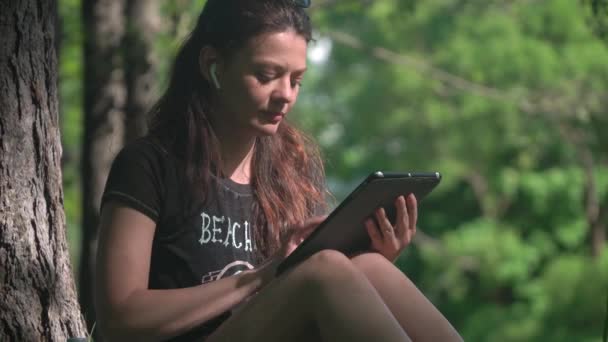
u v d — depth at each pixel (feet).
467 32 91.09
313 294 13.87
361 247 15.99
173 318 14.37
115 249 14.65
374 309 13.65
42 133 16.11
